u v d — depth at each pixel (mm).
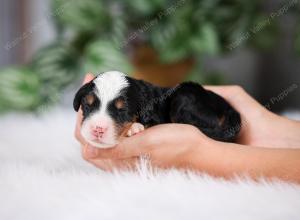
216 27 1625
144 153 680
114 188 620
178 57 1508
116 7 1619
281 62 1939
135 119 684
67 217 555
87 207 569
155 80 1563
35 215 567
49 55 1528
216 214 541
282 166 655
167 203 569
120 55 1464
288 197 578
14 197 606
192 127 694
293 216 538
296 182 644
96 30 1553
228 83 1822
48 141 992
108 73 688
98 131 626
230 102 890
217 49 1616
